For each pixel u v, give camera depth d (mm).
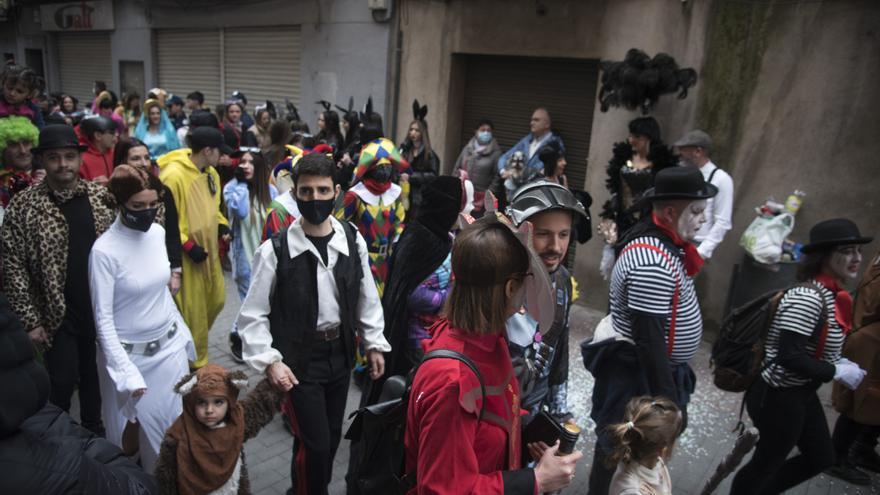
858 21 4746
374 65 8477
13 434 1196
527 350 2320
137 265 2809
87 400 3510
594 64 6582
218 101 11867
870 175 4859
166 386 2961
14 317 1207
